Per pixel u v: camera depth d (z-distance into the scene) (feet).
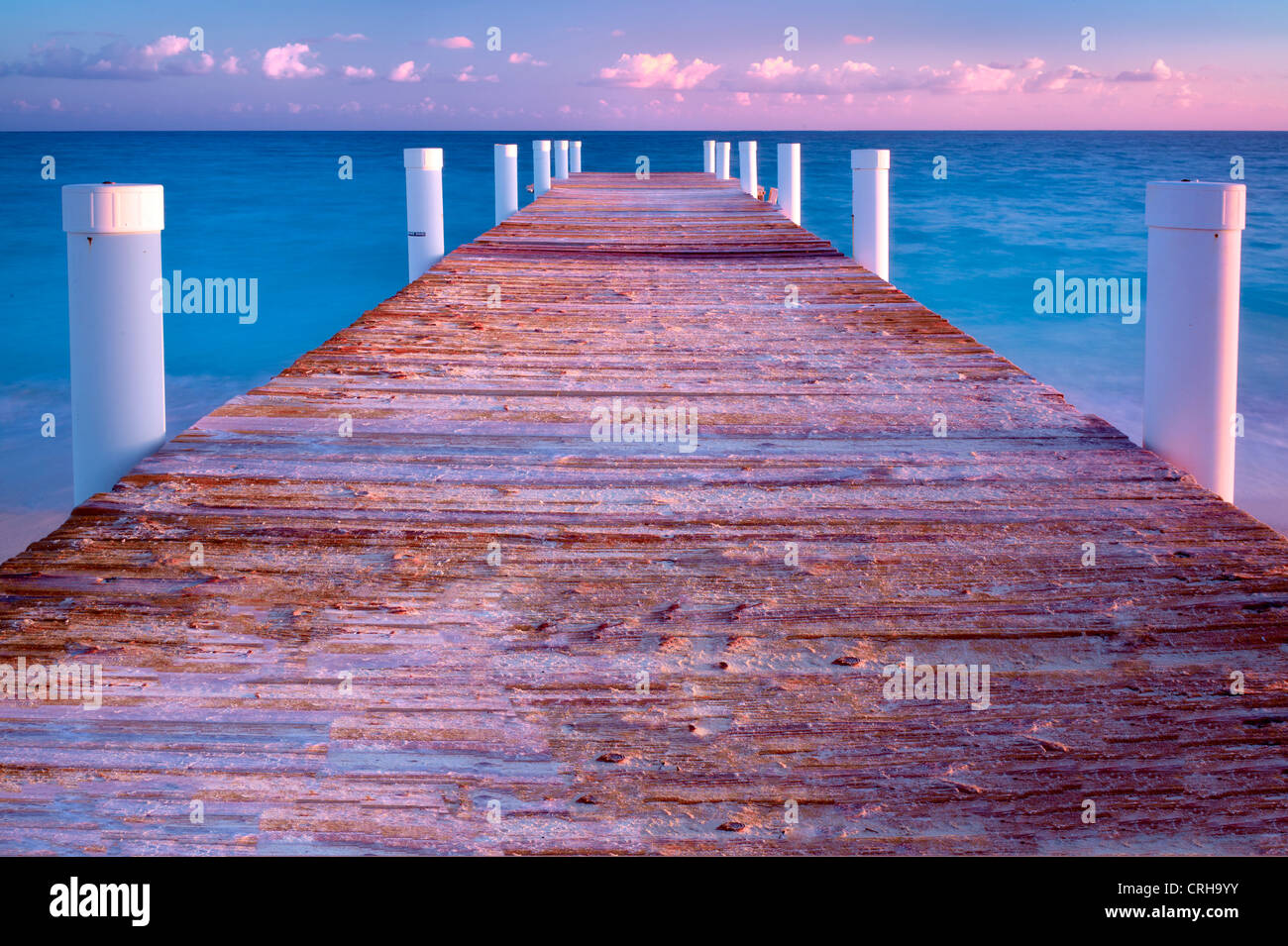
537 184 43.37
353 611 7.30
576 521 8.87
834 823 5.31
